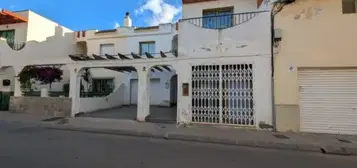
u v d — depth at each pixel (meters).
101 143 7.78
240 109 10.46
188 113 11.13
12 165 5.14
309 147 7.62
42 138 8.32
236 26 10.60
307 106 9.82
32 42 17.30
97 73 21.55
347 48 9.44
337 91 9.59
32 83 16.84
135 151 6.80
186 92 11.21
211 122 10.80
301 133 9.49
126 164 5.46
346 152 7.21
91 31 21.78
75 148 6.92
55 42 19.59
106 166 5.25
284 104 9.87
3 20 18.80
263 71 10.16
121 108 17.92
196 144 8.10
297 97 9.77
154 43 20.30
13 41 17.91
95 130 10.07
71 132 9.84
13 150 6.47
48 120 12.26
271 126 9.95
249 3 13.08
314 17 9.76
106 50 21.45
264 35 10.20
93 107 15.95
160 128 10.27
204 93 11.00
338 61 9.48
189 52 11.25
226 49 10.69
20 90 15.58
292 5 9.97
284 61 9.95
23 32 18.98
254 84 10.25
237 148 7.64
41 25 20.22
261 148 7.76
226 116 10.62
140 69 12.35
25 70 15.75
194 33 11.23
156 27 20.19
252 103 10.29
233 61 10.56
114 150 6.83
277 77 9.98
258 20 10.33
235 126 10.43
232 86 10.62
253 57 10.31
